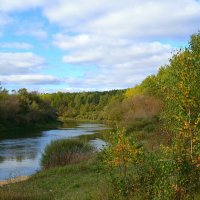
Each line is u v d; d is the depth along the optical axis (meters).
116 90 137.88
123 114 61.53
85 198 11.20
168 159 7.30
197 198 7.29
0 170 24.48
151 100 49.03
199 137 7.18
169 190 7.26
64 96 153.62
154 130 29.75
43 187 15.95
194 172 7.21
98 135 52.12
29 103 82.88
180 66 7.71
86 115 132.12
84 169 19.16
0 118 69.38
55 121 94.38
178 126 7.74
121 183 8.90
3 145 40.00
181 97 7.41
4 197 11.70
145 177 8.67
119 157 8.86
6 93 78.44
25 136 53.12
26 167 25.59
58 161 22.22
